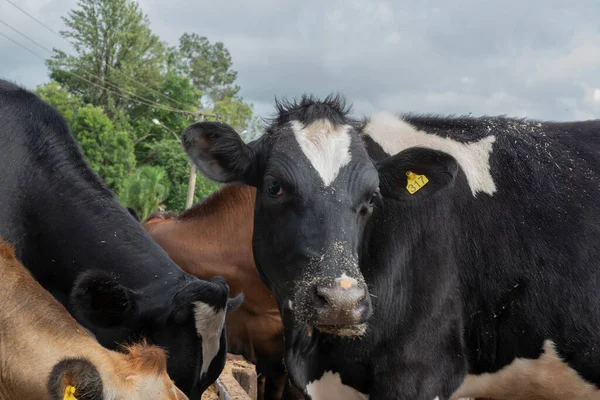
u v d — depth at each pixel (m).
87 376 2.96
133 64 75.94
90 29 76.31
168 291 5.30
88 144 50.62
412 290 4.55
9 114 5.35
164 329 5.20
